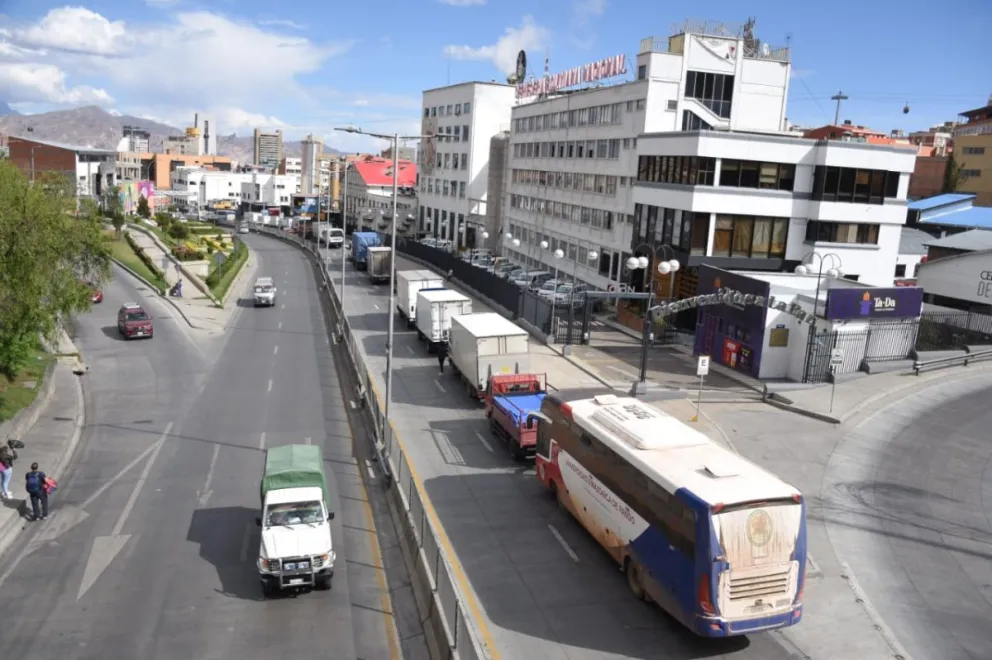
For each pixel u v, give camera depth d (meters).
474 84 94.94
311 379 37.69
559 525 20.75
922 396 32.09
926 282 48.25
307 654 14.82
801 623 15.63
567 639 15.12
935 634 15.35
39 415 29.89
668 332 44.94
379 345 44.91
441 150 105.81
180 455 26.48
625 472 17.08
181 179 188.12
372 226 127.19
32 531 20.33
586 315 44.34
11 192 24.88
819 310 34.00
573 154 66.69
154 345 44.53
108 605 16.56
